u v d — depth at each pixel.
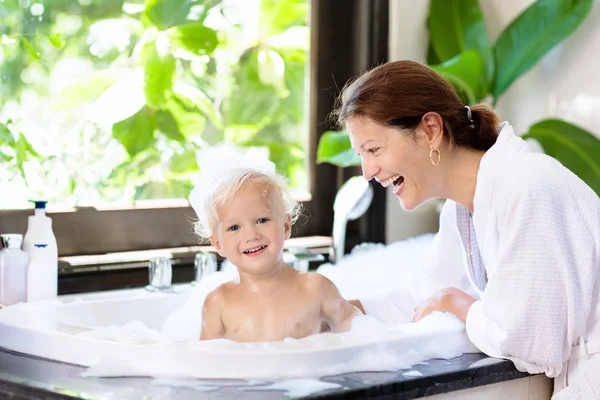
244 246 1.93
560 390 1.77
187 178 3.07
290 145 3.37
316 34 3.02
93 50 2.83
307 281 2.00
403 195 1.87
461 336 1.78
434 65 2.77
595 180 2.73
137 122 2.91
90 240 2.64
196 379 1.53
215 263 2.47
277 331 1.95
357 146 1.84
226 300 1.98
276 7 3.30
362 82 1.83
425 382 1.57
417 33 3.04
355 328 1.94
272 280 1.98
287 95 3.36
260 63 3.32
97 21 2.84
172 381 1.53
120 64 2.88
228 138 3.29
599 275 1.72
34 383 1.51
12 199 2.55
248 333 1.95
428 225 3.14
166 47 2.90
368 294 2.44
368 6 2.98
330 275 2.53
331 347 1.60
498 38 2.90
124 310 2.22
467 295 1.94
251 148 3.37
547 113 2.93
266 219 1.94
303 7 3.29
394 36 2.99
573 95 2.84
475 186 1.83
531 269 1.68
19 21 2.67
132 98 2.84
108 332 1.74
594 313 1.73
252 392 1.46
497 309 1.71
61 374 1.57
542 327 1.69
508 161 1.76
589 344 1.73
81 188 2.79
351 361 1.61
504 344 1.70
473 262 1.98
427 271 2.14
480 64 2.77
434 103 1.79
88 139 2.80
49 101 2.72
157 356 1.56
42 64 2.71
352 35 3.06
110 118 2.81
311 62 3.04
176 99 3.01
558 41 2.78
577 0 2.74
